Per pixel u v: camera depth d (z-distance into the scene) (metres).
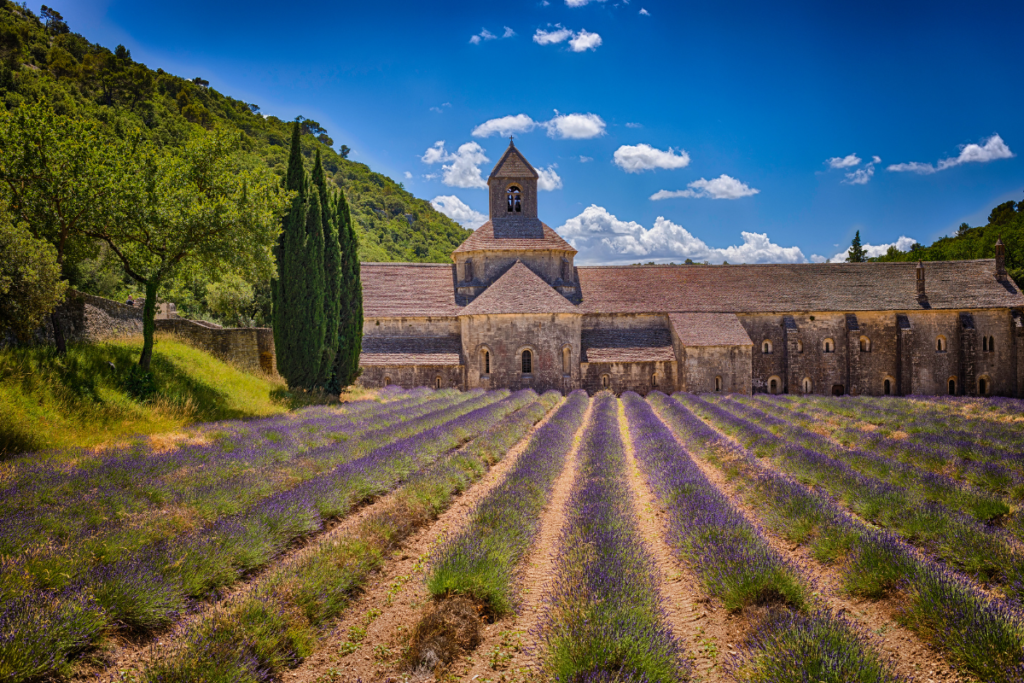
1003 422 29.36
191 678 5.96
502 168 51.31
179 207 22.25
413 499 12.95
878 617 8.00
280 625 7.22
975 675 6.46
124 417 19.28
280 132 166.62
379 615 8.29
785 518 11.67
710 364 44.41
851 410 32.66
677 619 8.15
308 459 15.84
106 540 8.94
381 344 45.12
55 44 117.06
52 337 22.67
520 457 17.41
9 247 17.45
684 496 12.73
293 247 30.45
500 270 48.69
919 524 11.23
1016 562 8.78
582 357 45.00
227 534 9.74
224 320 55.12
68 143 20.80
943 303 48.78
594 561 8.77
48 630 6.42
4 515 9.60
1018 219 75.81
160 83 143.12
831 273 52.12
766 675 6.12
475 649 7.33
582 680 6.04
